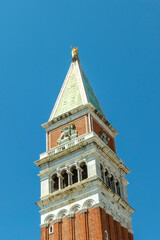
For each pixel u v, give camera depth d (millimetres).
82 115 109812
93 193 95250
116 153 112875
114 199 100312
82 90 117750
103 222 91688
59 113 115812
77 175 100500
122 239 97062
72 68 128375
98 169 99250
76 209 95812
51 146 110125
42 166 106625
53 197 99750
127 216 103188
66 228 94750
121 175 108625
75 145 103500
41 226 98000
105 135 110625
